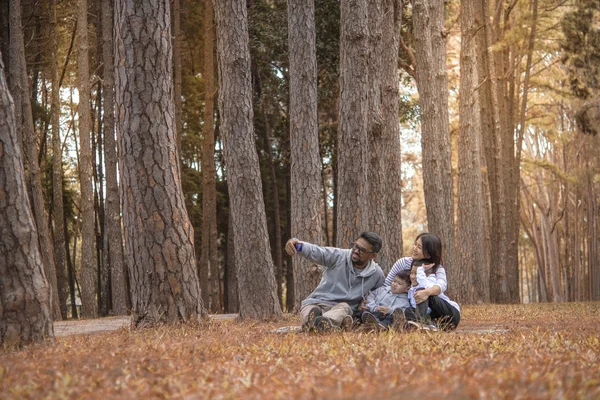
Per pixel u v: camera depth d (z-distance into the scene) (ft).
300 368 14.28
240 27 39.78
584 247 129.29
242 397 10.78
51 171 89.15
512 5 88.17
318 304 25.66
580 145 118.42
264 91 91.97
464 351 17.26
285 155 105.40
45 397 11.19
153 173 28.09
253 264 38.47
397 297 25.95
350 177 40.37
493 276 87.40
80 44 72.69
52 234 89.92
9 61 69.15
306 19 42.39
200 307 28.50
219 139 102.63
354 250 26.02
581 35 86.38
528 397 10.39
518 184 94.27
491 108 86.17
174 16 81.87
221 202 103.14
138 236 27.99
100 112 92.07
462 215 78.59
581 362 15.19
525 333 24.25
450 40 115.85
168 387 11.76
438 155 64.23
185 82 95.25
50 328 20.10
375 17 45.60
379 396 10.31
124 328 27.81
